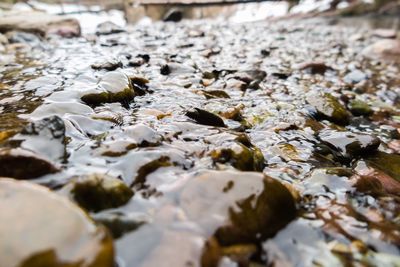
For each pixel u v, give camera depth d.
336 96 0.74
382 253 0.27
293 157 0.44
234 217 0.26
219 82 0.73
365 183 0.36
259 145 0.46
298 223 0.29
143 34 1.29
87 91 0.48
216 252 0.24
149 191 0.30
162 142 0.38
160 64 0.78
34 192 0.23
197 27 1.69
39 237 0.20
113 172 0.32
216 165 0.35
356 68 1.04
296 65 0.96
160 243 0.24
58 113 0.43
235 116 0.53
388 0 2.47
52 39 1.08
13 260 0.19
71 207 0.23
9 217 0.21
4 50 0.88
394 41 1.34
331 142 0.49
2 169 0.28
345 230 0.29
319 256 0.26
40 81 0.57
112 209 0.27
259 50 1.15
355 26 2.01
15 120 0.42
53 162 0.31
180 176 0.32
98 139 0.37
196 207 0.27
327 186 0.36
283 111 0.60
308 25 2.01
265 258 0.25
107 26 1.32
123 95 0.51
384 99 0.80
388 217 0.32
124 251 0.24
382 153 0.50
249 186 0.28
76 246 0.20
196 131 0.43
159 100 0.56
